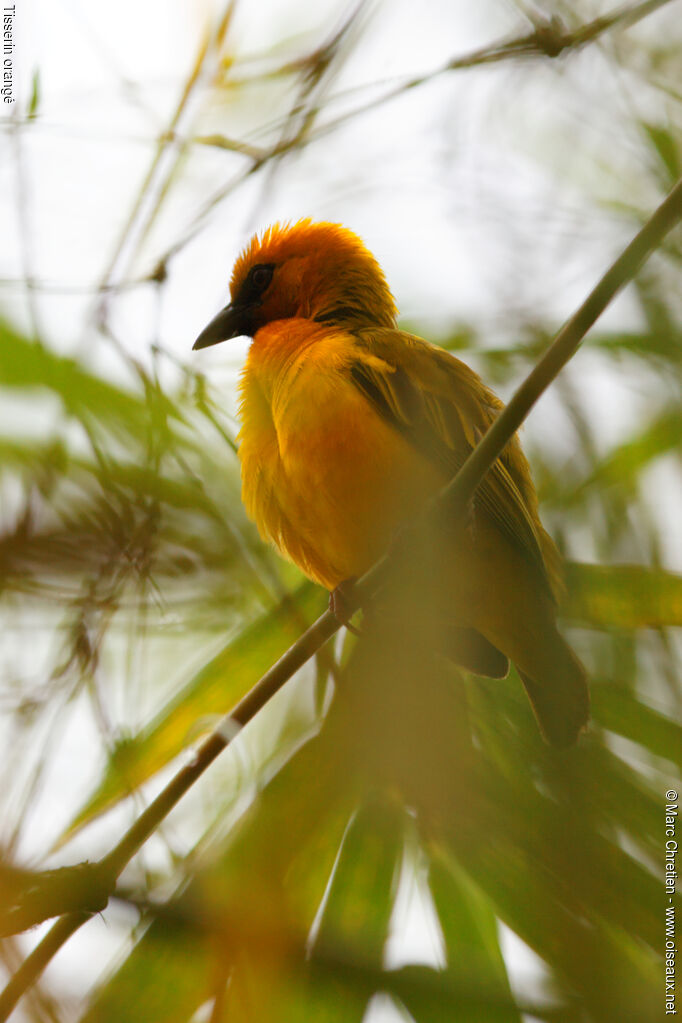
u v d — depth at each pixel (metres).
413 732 6.92
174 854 6.23
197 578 7.26
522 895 6.27
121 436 7.43
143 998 5.78
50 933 5.66
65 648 6.54
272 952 5.99
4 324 7.54
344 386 7.86
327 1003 5.89
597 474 8.72
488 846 6.44
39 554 6.65
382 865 6.55
